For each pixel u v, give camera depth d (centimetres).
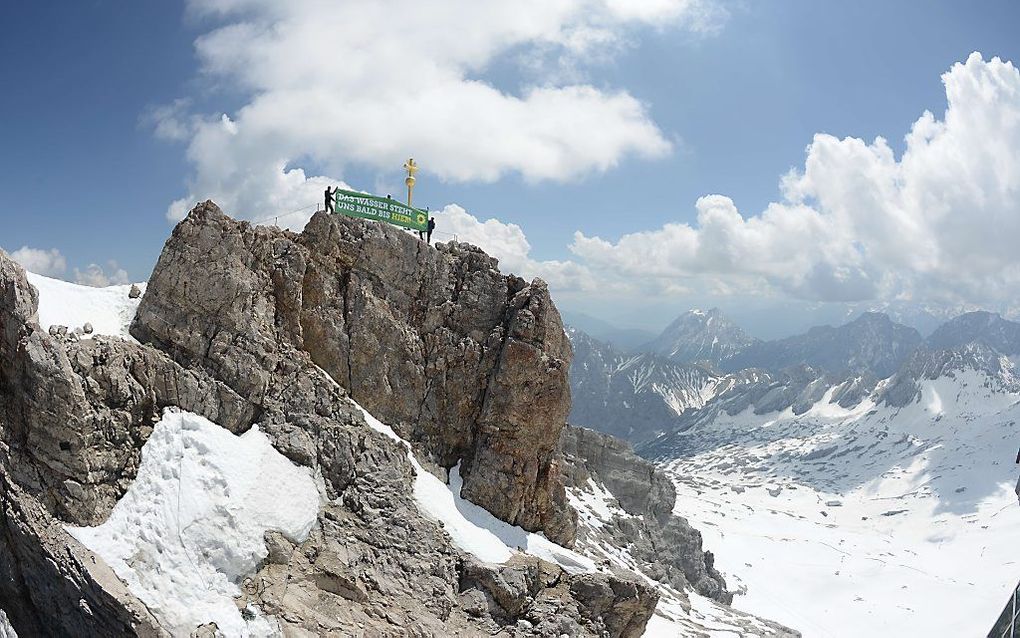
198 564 4325
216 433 4953
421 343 6294
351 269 6119
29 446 4350
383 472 5419
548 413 6134
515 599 5034
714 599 12650
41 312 4794
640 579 5944
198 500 4534
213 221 5409
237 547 4450
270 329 5581
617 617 5634
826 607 19400
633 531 11219
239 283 5391
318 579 4638
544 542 5966
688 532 13088
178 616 4069
